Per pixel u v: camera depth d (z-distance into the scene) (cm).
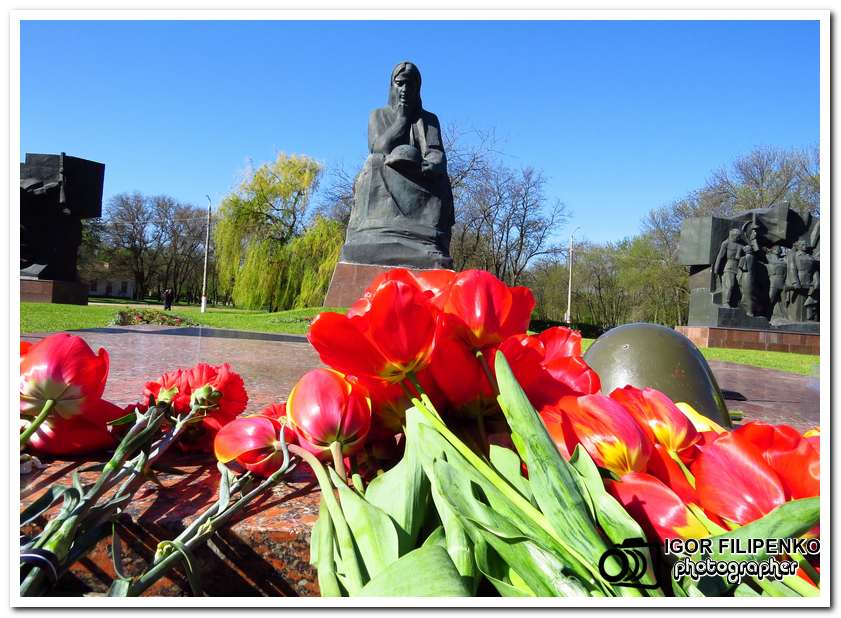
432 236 1580
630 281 4122
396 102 1653
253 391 370
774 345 2039
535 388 84
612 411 70
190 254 5628
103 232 5356
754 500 59
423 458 65
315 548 67
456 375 79
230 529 81
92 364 94
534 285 4744
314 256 2667
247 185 2922
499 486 61
